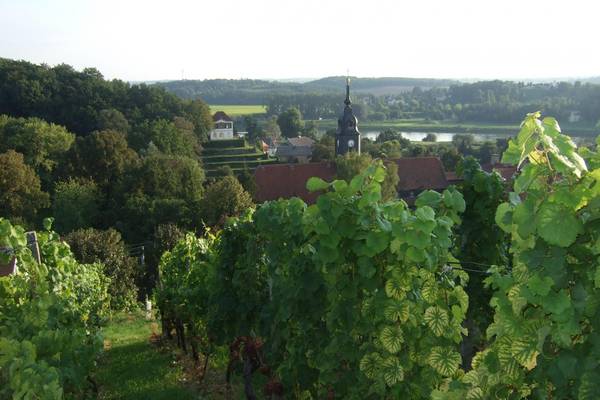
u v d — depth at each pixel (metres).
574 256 2.65
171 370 9.93
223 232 8.81
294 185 48.84
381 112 162.75
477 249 7.05
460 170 7.20
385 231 4.31
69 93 67.81
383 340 4.47
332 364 4.96
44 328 5.69
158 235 30.72
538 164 2.68
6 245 5.91
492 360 3.15
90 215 37.94
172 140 59.03
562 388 2.74
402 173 51.44
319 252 4.58
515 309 2.91
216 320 8.34
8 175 35.69
